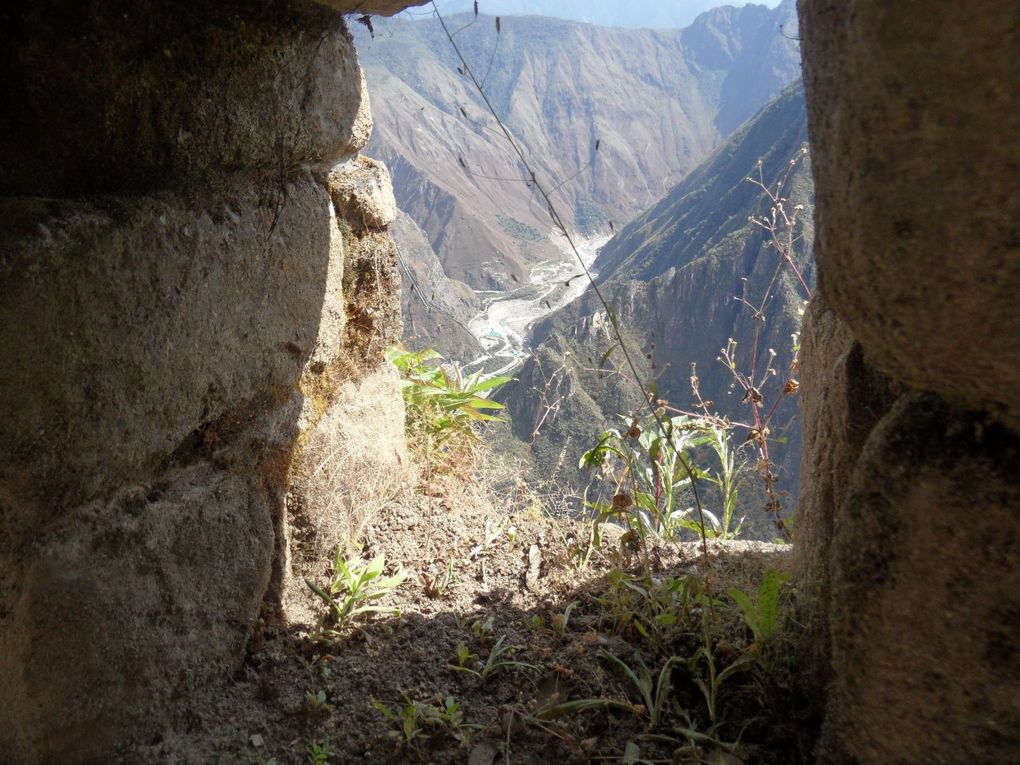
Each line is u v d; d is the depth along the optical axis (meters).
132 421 1.45
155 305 1.46
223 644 1.77
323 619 2.00
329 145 2.04
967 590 0.98
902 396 1.11
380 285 2.44
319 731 1.66
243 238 1.71
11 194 1.25
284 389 1.98
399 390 2.69
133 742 1.54
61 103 1.27
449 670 1.84
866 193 0.91
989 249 0.81
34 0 1.19
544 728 1.63
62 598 1.36
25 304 1.19
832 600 1.17
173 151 1.49
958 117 0.79
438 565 2.33
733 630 1.83
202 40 1.50
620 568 2.23
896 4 0.81
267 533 1.91
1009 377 0.87
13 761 1.30
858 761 1.19
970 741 1.00
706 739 1.56
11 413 1.20
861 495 1.11
